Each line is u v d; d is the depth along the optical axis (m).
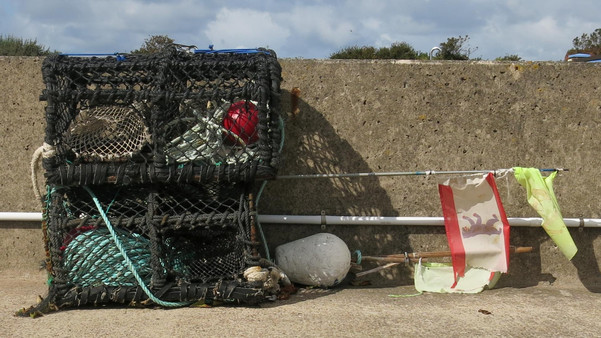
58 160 3.64
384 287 4.37
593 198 4.41
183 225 3.63
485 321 3.47
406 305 3.81
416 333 3.25
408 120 4.39
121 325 3.32
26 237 4.49
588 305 3.87
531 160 4.39
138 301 3.62
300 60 4.41
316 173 4.41
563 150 4.39
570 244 4.00
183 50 3.73
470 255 4.18
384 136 4.40
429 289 4.21
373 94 4.39
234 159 3.69
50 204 3.74
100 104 3.62
